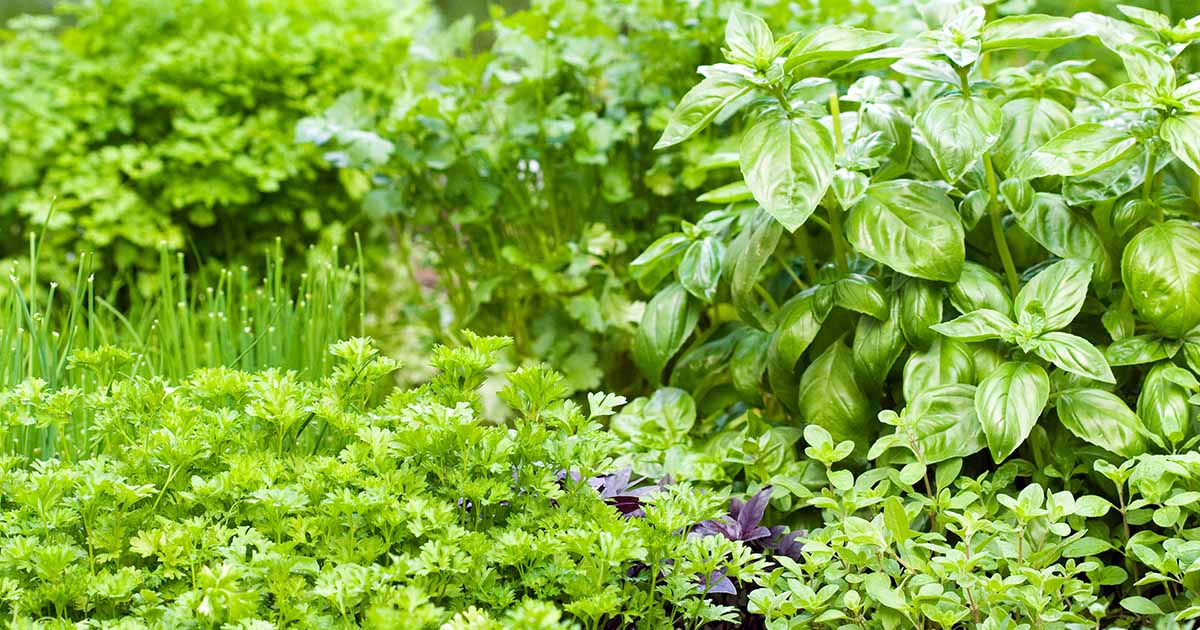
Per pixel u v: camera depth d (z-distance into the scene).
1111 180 1.37
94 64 2.07
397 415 1.29
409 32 2.10
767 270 1.62
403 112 1.75
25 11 3.42
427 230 1.98
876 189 1.38
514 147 1.74
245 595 1.18
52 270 2.00
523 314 1.83
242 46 2.04
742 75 1.36
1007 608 1.28
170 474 1.26
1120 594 1.36
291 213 2.01
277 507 1.23
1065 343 1.32
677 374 1.53
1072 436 1.37
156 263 2.02
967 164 1.33
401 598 1.16
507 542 1.22
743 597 1.34
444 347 1.30
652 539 1.25
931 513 1.33
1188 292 1.33
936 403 1.35
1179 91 1.32
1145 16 1.36
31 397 1.29
